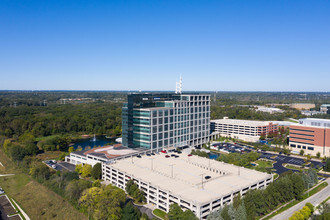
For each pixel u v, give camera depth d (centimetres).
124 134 19712
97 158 16062
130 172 13012
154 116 18350
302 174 13325
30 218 10794
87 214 10594
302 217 9338
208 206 9769
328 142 19412
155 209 10944
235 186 11300
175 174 12769
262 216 10256
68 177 13450
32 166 15912
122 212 9956
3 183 14338
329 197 12012
